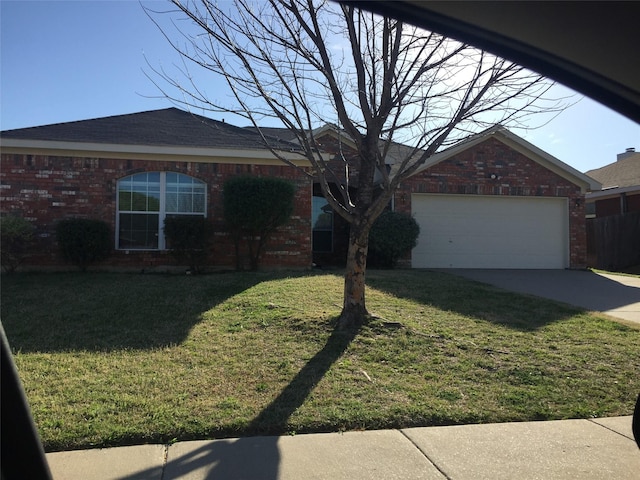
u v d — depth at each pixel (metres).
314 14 5.89
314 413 4.41
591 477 3.54
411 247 14.24
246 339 6.38
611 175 23.67
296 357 5.76
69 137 12.25
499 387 5.18
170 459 3.68
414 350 6.07
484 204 15.57
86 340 6.39
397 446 3.96
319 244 16.08
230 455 3.76
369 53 6.40
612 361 6.00
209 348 6.05
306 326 6.75
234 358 5.71
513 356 6.03
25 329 6.83
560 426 4.43
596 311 8.77
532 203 15.88
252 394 4.79
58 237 11.48
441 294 9.43
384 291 9.47
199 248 11.70
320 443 3.98
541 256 15.84
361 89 6.23
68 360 5.61
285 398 4.70
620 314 8.58
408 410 4.54
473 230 15.46
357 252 6.80
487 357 5.96
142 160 12.42
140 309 7.84
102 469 3.52
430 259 15.15
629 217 19.80
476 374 5.48
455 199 15.38
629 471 3.64
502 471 3.61
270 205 11.83
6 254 11.14
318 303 8.10
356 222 6.78
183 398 4.64
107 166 12.27
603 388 5.24
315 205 16.14
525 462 3.74
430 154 6.20
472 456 3.82
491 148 15.46
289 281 10.08
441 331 6.80
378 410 4.52
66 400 4.53
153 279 10.42
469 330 6.96
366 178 6.82
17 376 2.82
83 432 3.96
